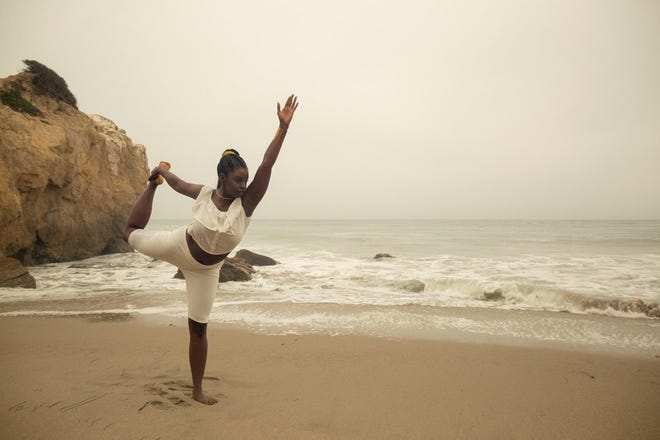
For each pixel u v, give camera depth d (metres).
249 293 9.94
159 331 6.13
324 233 45.19
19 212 12.89
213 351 5.13
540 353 5.28
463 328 6.60
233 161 2.66
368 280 11.79
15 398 3.40
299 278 12.31
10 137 13.95
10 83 16.55
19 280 10.48
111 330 6.20
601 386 4.11
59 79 18.83
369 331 6.35
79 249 18.02
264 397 3.60
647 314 7.66
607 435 3.05
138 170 22.73
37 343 5.41
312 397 3.64
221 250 2.77
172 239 2.79
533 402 3.66
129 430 2.87
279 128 2.64
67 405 3.26
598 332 6.41
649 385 4.15
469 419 3.28
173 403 3.35
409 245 25.61
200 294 3.11
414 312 7.73
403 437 2.95
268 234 42.88
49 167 14.99
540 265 14.87
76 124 17.98
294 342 5.63
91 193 18.72
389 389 3.91
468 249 22.33
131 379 3.92
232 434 2.87
